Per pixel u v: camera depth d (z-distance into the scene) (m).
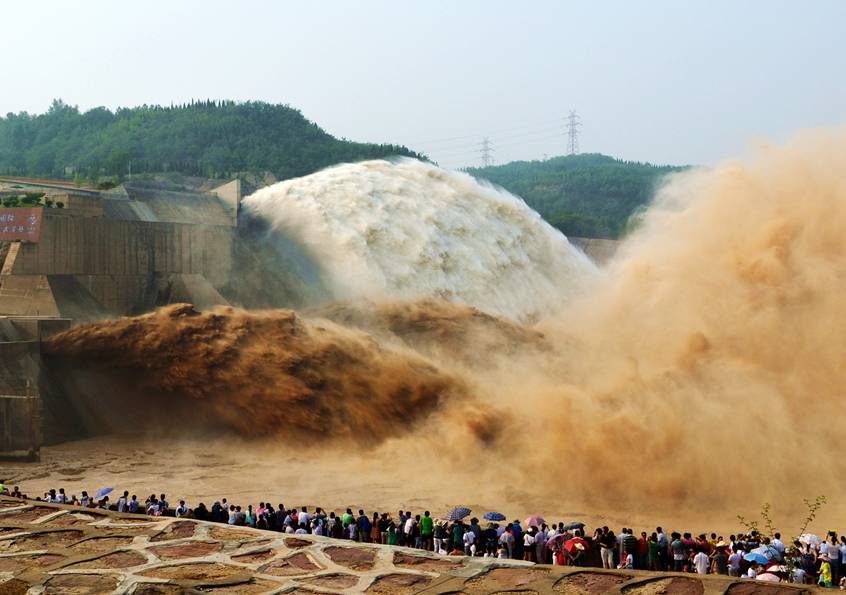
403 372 55.47
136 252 72.94
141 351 55.69
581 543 27.38
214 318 57.28
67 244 66.88
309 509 39.31
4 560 18.83
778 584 15.78
